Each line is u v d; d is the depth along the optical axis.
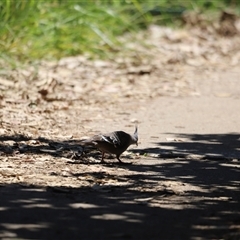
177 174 11.24
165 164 11.89
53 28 21.84
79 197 9.75
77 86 18.17
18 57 20.09
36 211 9.06
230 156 12.58
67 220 8.77
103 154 11.79
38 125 14.44
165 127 14.72
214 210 9.40
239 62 23.22
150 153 12.60
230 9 30.84
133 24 25.70
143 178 10.92
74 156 12.09
